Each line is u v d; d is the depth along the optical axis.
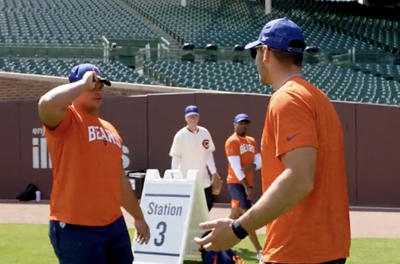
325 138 2.72
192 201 7.00
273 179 2.72
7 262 7.25
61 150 4.00
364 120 13.67
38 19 27.39
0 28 25.08
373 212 12.76
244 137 8.05
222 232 2.64
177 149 7.94
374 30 29.27
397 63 21.14
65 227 3.97
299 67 2.87
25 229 10.01
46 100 3.74
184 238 6.86
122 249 4.18
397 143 13.57
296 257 2.69
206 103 14.23
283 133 2.60
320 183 2.72
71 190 3.97
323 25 29.19
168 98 14.54
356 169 13.69
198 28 26.75
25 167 15.31
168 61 19.38
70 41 22.47
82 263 3.96
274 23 2.86
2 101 15.44
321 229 2.71
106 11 30.03
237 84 17.42
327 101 2.82
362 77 19.67
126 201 4.68
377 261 7.45
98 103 4.18
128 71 17.94
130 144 14.80
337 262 2.76
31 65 17.88
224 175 14.08
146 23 28.25
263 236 9.31
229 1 32.69
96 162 4.04
